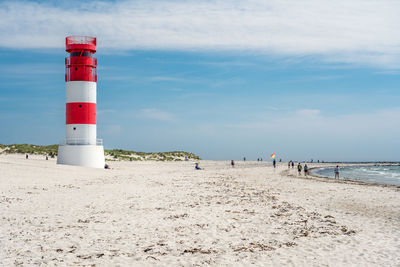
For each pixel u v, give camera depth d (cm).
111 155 10562
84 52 5084
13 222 1592
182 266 1098
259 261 1162
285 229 1603
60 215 1778
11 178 3125
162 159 11819
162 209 1997
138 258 1159
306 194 2969
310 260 1181
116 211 1922
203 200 2361
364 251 1291
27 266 1059
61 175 3744
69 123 5116
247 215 1881
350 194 3069
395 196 2978
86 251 1221
